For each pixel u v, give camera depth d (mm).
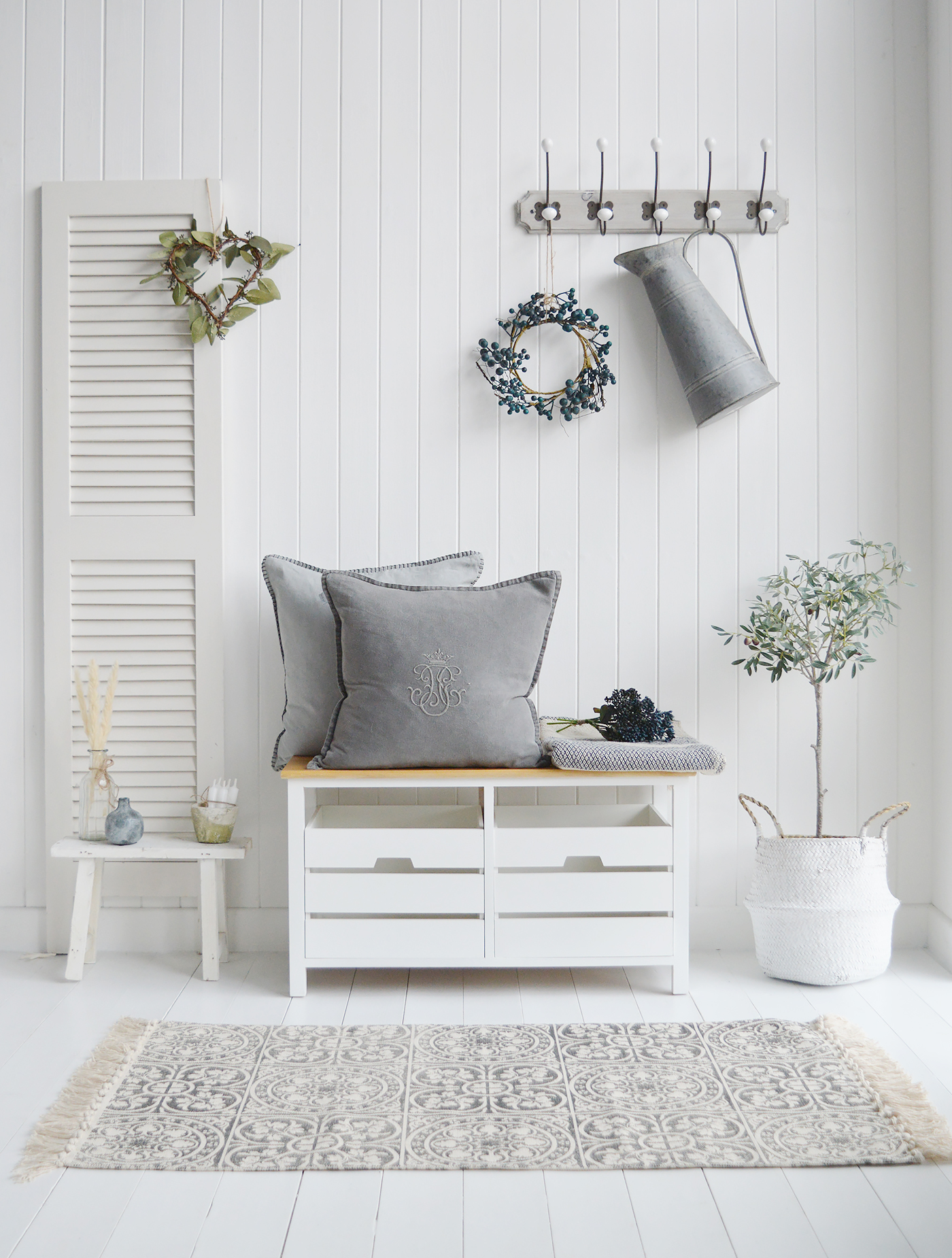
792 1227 1418
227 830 2400
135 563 2547
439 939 2205
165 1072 1843
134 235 2521
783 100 2547
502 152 2541
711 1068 1860
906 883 2598
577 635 2572
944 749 2518
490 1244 1382
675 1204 1470
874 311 2566
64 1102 1734
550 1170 1547
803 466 2576
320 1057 1903
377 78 2531
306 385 2549
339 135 2533
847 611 2396
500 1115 1693
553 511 2566
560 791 2566
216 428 2527
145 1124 1665
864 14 2545
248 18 2525
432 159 2539
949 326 2467
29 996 2244
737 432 2566
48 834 2555
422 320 2549
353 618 2201
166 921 2559
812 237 2562
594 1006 2180
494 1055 1917
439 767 2205
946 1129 1640
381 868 2471
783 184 2557
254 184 2535
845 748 2584
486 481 2561
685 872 2217
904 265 2564
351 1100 1743
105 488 2547
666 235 2553
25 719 2592
